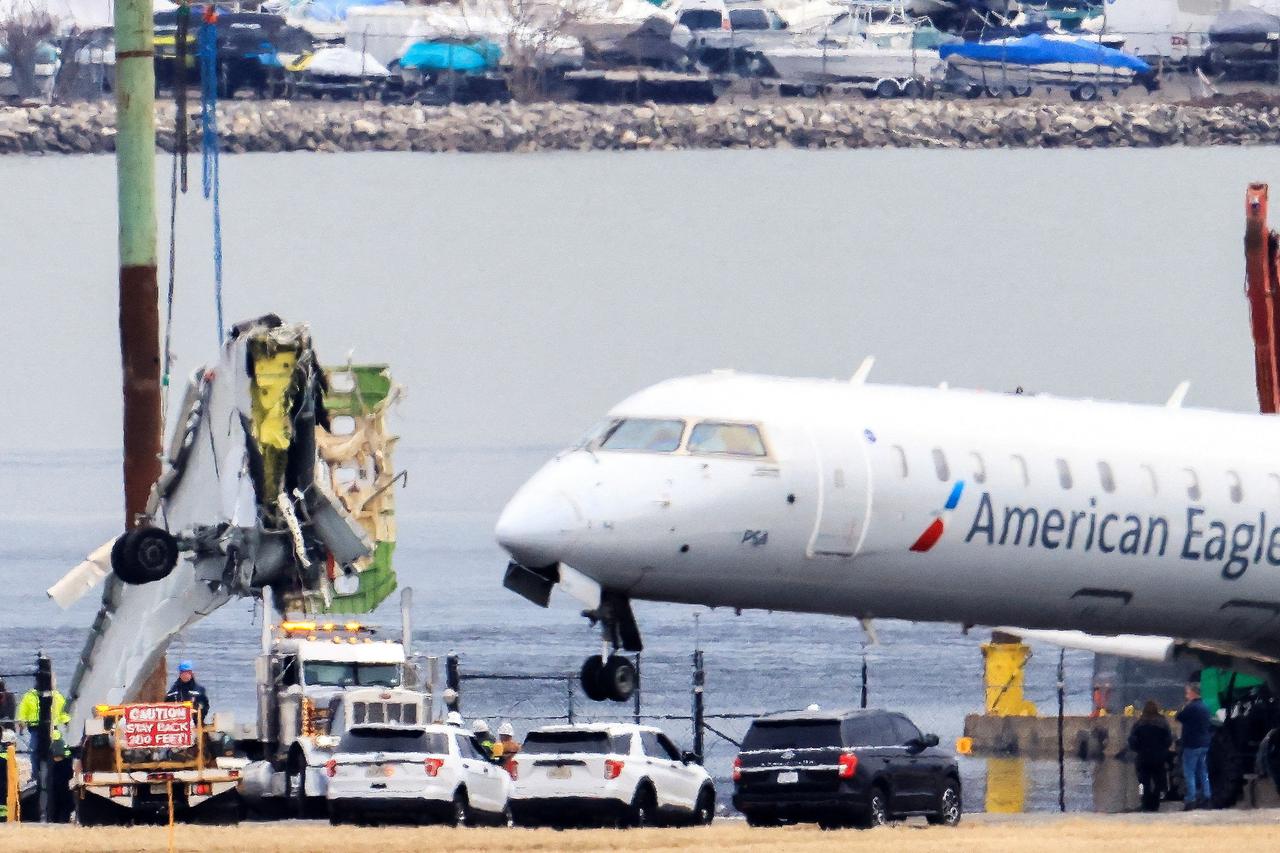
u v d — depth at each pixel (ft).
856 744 529.86
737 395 489.26
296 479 579.07
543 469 475.72
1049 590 526.16
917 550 495.82
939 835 495.00
